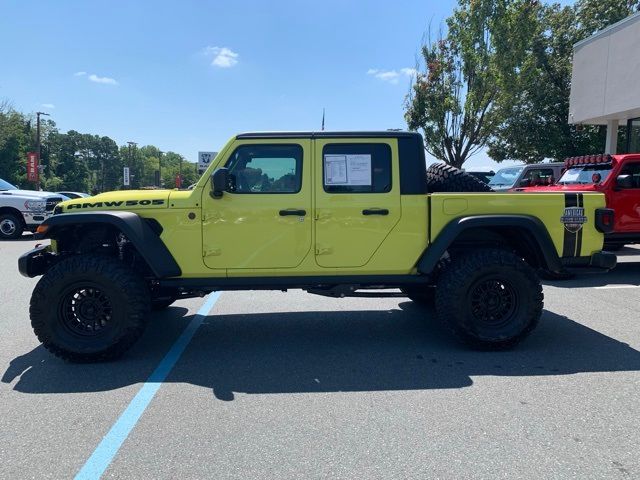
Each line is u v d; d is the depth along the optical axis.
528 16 17.44
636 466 2.84
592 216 4.97
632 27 13.93
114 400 3.79
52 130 112.81
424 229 4.86
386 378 4.19
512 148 28.12
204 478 2.75
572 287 7.76
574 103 16.84
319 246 4.80
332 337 5.37
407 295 5.59
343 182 4.82
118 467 2.87
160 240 4.73
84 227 4.93
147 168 137.25
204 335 5.47
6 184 16.22
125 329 4.52
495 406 3.62
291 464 2.88
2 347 5.09
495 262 4.70
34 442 3.16
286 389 3.98
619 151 20.62
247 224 4.74
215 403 3.72
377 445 3.08
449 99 18.56
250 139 4.78
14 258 11.12
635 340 5.14
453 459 2.92
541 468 2.82
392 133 4.85
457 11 18.44
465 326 4.73
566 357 4.66
